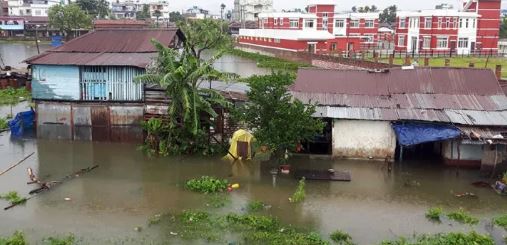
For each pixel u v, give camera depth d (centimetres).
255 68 6850
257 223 1912
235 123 2892
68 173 2534
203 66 2659
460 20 7275
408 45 7756
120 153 2878
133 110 3033
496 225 1966
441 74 2978
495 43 7581
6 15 13512
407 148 2916
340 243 1792
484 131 2558
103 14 14425
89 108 3066
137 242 1772
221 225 1909
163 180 2447
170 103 2877
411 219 2023
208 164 2702
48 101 3097
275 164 2705
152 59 3019
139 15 17000
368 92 2905
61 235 1823
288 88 2928
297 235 1819
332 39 8119
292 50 7888
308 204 2164
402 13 7925
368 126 2734
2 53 8581
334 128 2755
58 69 3042
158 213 2036
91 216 2002
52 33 12062
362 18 9000
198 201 2175
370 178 2509
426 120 2636
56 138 3138
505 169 2534
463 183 2456
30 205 2105
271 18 9812
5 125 3428
